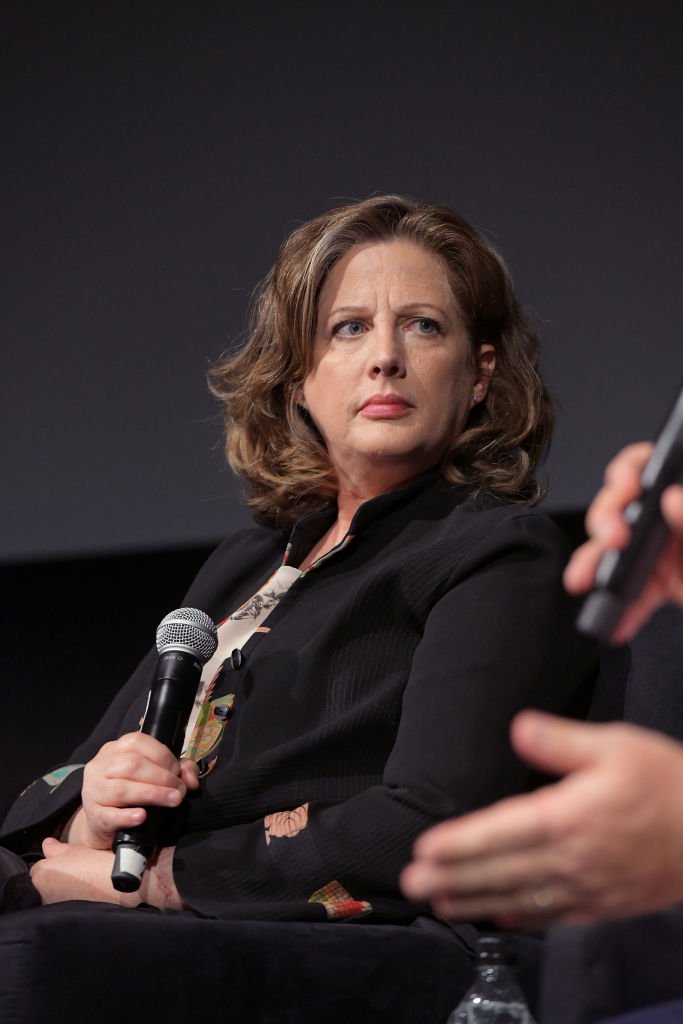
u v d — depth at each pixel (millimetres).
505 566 6020
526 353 7562
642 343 12000
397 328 6949
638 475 2652
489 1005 4730
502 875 2070
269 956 4828
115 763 5715
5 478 14953
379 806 5348
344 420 6934
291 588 6660
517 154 12820
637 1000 3309
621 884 2080
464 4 13195
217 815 5801
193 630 6148
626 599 2373
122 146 14773
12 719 13961
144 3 14789
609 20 12445
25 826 6371
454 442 7016
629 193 12211
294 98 14000
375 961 5000
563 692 5797
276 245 13961
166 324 14398
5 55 15398
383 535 6672
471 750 5402
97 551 14516
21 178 15211
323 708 6043
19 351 15039
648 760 2041
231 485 13930
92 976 4500
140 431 14414
